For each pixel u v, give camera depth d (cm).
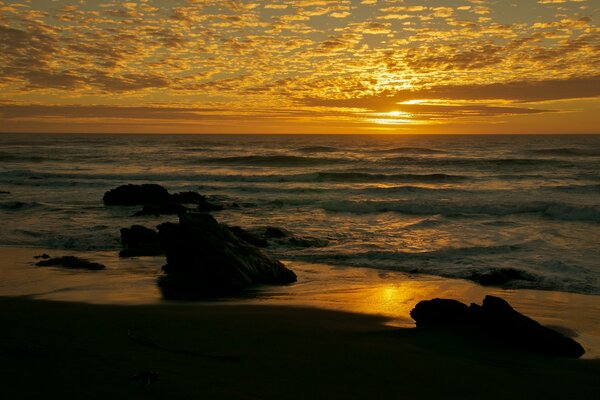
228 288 1222
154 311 968
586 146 8025
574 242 1764
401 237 1883
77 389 523
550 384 614
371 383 592
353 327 870
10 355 632
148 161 5553
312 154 6688
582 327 921
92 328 794
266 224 2164
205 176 4031
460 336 793
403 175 3988
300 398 534
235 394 530
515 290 1214
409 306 1061
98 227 2070
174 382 554
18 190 3372
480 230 2009
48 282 1251
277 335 795
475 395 575
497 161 4972
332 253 1636
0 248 1697
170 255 1371
